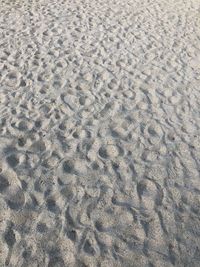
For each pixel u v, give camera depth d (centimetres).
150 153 210
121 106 246
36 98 249
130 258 157
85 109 241
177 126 232
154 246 162
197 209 180
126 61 299
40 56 298
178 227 171
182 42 337
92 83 269
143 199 183
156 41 334
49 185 186
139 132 225
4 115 231
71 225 168
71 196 182
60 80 270
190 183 193
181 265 157
